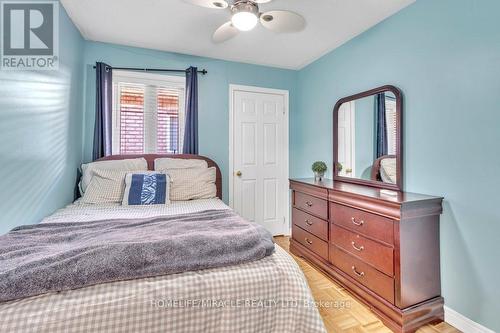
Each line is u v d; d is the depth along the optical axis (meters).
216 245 1.08
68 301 0.80
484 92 1.49
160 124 2.89
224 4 1.62
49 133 1.83
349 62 2.56
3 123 1.33
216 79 3.07
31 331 0.73
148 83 2.80
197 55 2.96
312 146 3.20
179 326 0.88
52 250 1.02
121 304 0.83
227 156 3.16
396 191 1.96
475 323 1.53
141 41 2.59
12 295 0.77
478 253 1.52
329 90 2.87
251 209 3.30
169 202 2.27
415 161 1.89
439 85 1.73
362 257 1.87
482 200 1.50
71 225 1.43
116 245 0.99
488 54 1.47
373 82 2.27
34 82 1.64
